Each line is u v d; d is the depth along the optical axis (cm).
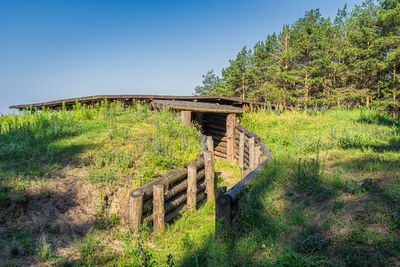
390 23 2189
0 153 653
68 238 454
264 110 1647
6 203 471
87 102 1422
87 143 787
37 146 732
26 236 425
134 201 518
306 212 424
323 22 2884
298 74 2833
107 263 419
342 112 1423
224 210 430
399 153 605
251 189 511
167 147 817
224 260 368
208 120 1544
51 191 538
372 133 866
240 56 3488
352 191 439
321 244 342
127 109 1308
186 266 400
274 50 3112
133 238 498
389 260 291
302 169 539
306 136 997
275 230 410
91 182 589
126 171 659
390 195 393
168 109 1143
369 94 2414
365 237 333
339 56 2456
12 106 1540
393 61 2133
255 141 1012
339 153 668
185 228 589
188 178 681
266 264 340
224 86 3816
